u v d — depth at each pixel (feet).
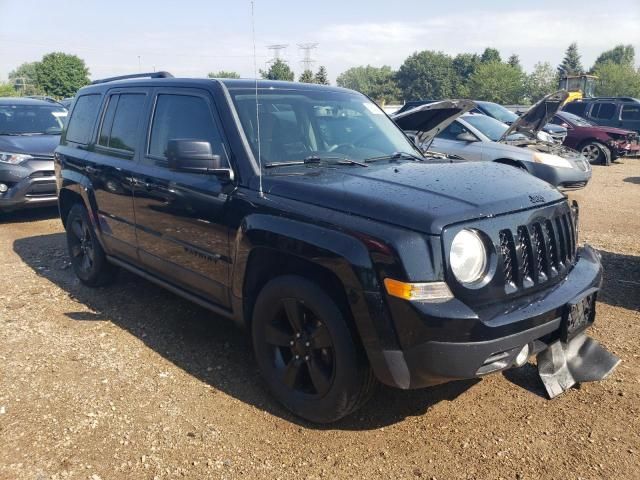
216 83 13.23
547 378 11.80
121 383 12.33
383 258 9.07
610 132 57.26
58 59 250.16
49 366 13.04
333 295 10.05
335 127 13.80
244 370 13.01
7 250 23.15
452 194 10.06
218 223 11.99
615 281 18.65
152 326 15.38
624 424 10.77
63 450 10.03
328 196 10.27
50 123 32.04
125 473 9.48
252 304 12.04
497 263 9.55
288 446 10.26
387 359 9.29
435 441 10.37
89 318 15.90
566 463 9.70
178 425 10.83
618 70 277.44
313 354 10.62
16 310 16.47
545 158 30.76
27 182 26.96
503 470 9.56
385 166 12.33
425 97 339.57
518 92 306.96
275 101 13.35
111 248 16.61
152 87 15.15
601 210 32.19
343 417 10.76
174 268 13.82
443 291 8.99
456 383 12.34
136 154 15.02
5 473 9.39
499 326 9.09
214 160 11.57
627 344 14.01
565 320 10.19
